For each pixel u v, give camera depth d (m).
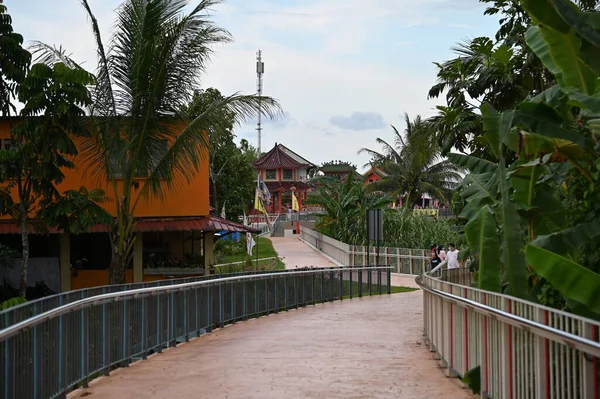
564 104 8.86
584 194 8.59
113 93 17.53
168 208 21.97
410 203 54.09
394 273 34.25
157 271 22.28
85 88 16.50
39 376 6.74
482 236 8.44
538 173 9.06
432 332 10.98
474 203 10.37
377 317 17.08
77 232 17.53
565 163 9.09
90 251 22.59
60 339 7.41
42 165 16.80
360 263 35.25
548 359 5.77
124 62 17.30
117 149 17.78
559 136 7.64
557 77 8.38
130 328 9.97
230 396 7.71
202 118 17.62
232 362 10.08
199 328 13.40
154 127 17.72
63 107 15.85
